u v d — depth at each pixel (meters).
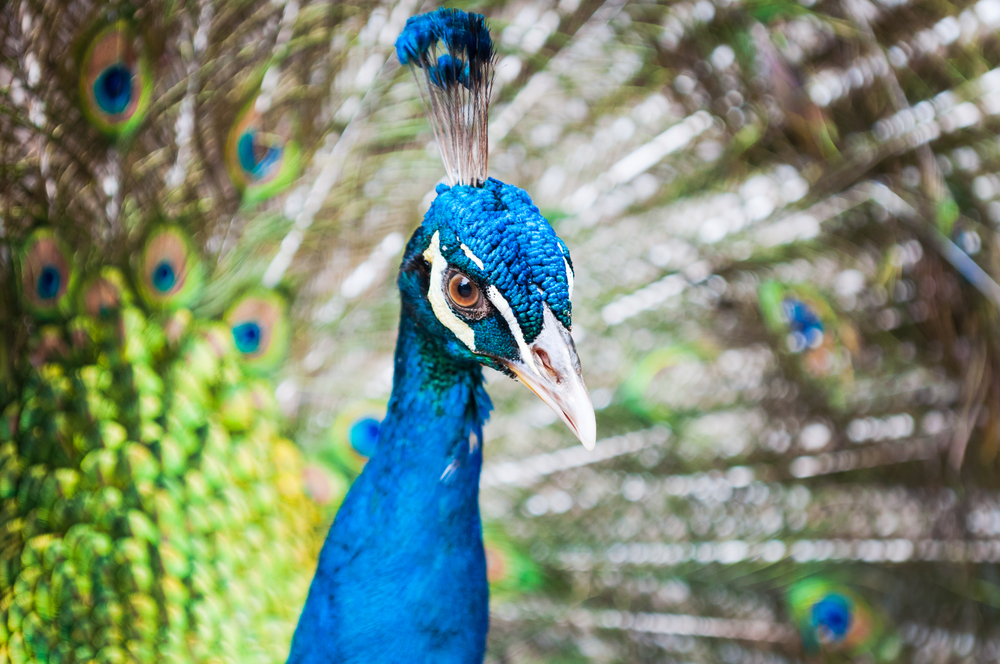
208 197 2.20
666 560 2.46
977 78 2.44
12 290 1.98
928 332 2.60
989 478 2.60
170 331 2.10
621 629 2.41
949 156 2.49
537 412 2.53
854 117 2.52
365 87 2.23
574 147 2.52
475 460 1.29
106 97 2.04
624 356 2.57
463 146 1.20
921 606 2.60
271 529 1.91
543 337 1.11
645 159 2.54
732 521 2.53
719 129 2.53
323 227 2.29
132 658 1.67
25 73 1.91
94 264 2.05
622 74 2.46
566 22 2.39
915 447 2.62
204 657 1.69
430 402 1.25
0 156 1.92
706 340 2.61
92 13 1.97
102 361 2.00
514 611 2.36
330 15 2.14
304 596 1.82
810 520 2.58
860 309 2.61
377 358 2.37
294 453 2.08
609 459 2.52
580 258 2.55
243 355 2.23
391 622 1.27
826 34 2.50
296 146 2.26
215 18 2.06
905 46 2.47
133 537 1.80
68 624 1.69
